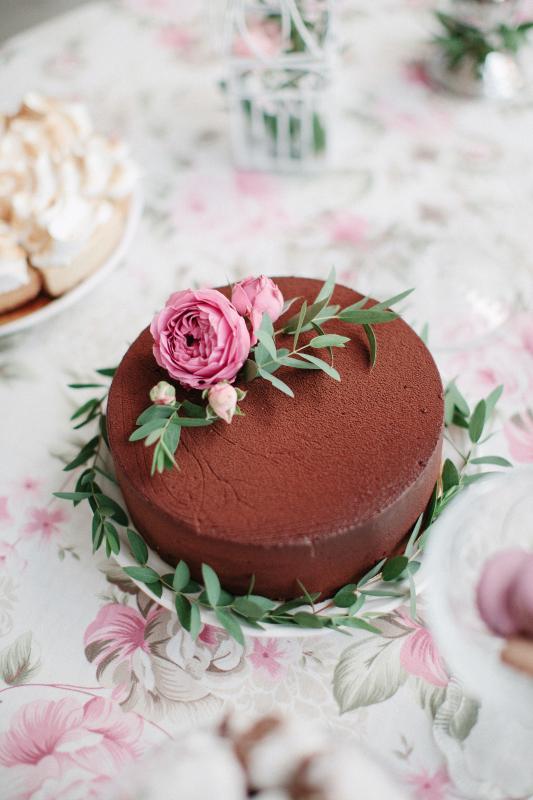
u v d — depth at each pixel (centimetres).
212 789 46
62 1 168
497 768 58
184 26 100
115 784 56
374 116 91
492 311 77
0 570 67
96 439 67
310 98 82
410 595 60
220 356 60
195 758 47
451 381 69
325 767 47
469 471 65
